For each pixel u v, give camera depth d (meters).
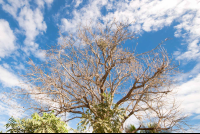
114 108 9.23
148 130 8.57
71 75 11.23
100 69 12.27
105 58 11.95
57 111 11.33
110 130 8.05
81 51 11.88
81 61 11.63
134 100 11.34
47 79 11.15
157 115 9.29
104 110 8.98
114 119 8.74
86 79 10.81
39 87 10.45
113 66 11.50
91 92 10.91
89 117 8.90
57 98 11.02
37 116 8.55
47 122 8.24
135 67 10.88
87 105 10.88
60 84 11.25
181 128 8.39
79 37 11.49
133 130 8.73
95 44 11.73
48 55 11.29
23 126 8.22
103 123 8.13
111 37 11.36
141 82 10.60
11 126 8.11
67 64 11.30
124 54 10.99
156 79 9.78
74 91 11.20
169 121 8.91
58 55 11.45
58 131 8.40
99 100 11.05
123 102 11.73
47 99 10.78
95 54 11.81
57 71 11.45
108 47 11.47
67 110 11.09
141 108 10.48
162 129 8.41
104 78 11.62
